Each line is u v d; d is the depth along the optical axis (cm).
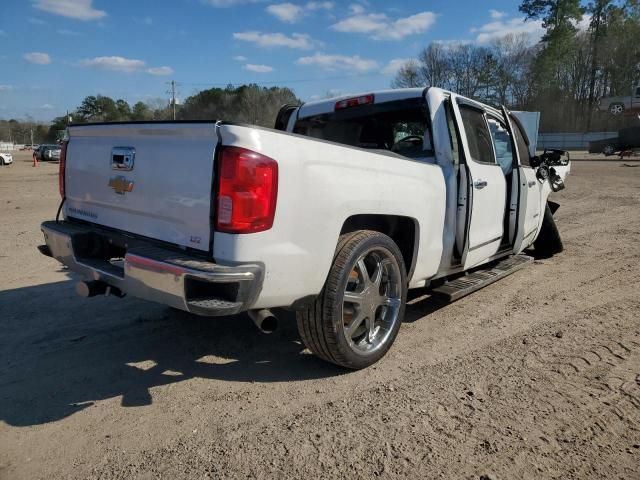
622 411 296
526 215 558
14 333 418
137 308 479
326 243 304
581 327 426
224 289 271
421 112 439
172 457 258
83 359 371
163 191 299
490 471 246
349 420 289
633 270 604
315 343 328
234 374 348
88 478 244
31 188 1780
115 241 337
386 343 359
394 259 356
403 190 360
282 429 281
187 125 282
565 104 7306
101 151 347
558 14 6706
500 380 334
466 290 439
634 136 3634
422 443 268
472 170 440
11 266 636
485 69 7306
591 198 1339
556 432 277
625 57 6925
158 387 330
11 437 276
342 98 484
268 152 272
